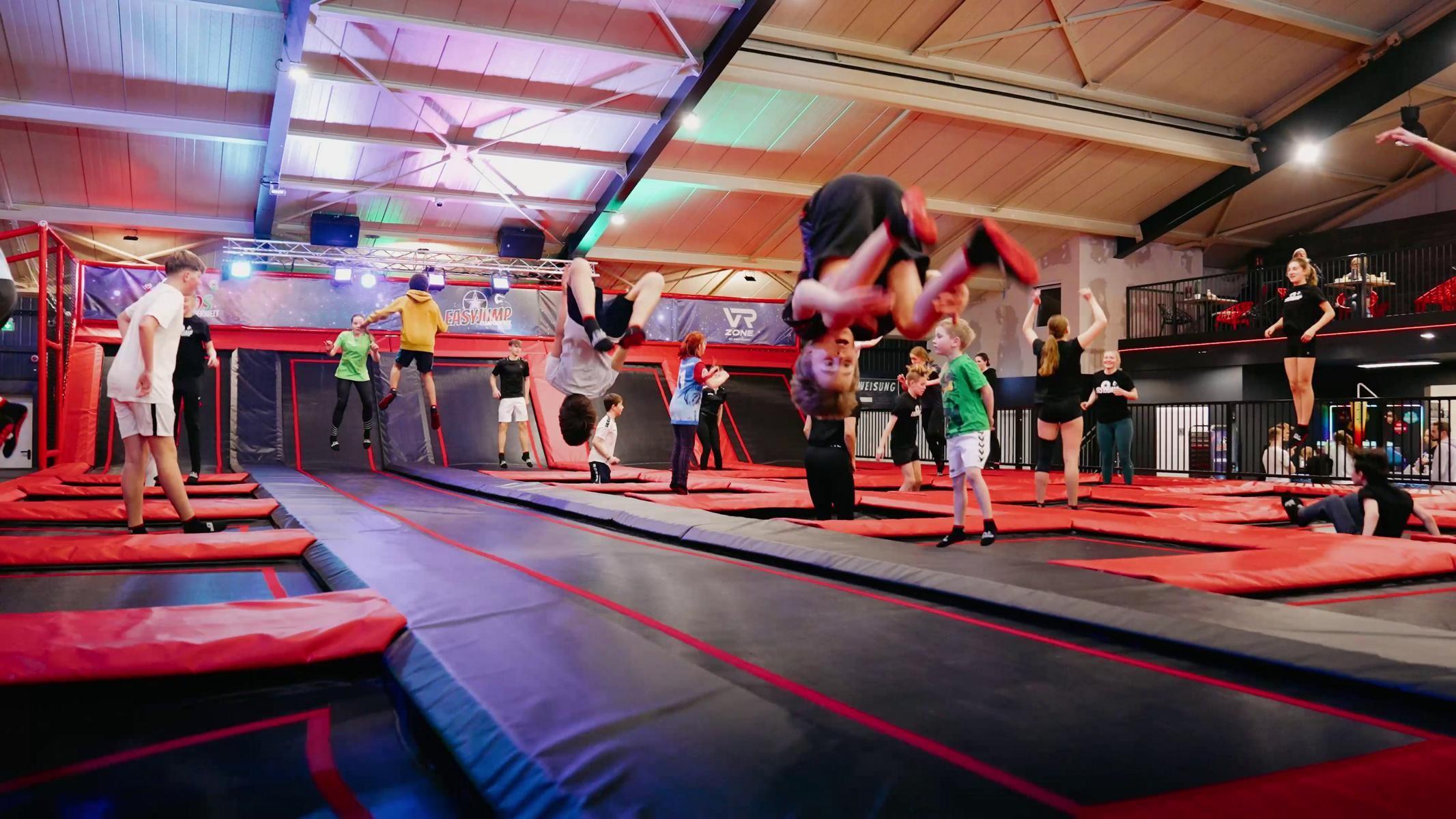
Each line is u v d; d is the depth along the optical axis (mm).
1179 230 19531
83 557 3969
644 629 2748
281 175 14391
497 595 3051
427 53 12055
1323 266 17250
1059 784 1555
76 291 11359
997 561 3789
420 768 1854
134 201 15031
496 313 13961
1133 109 15477
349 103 12898
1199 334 16797
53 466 9172
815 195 2566
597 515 5738
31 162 13766
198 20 11453
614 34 11961
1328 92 15031
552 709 1870
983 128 15227
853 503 5961
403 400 12688
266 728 2043
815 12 12930
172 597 3432
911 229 1866
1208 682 2266
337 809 1646
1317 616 2832
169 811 1604
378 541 4473
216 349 12453
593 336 3971
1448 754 1633
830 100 14273
